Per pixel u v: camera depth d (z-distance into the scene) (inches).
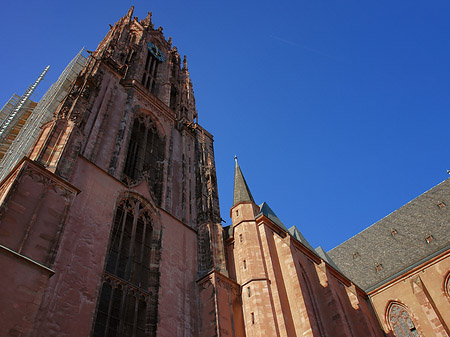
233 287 1630.2
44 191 1112.8
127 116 2018.9
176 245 1674.5
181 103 2817.4
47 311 1018.7
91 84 1868.8
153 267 1496.1
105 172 1576.0
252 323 1496.1
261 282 1641.2
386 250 2999.5
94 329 1136.2
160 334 1290.6
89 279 1189.7
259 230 1947.6
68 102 1647.4
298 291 1667.1
